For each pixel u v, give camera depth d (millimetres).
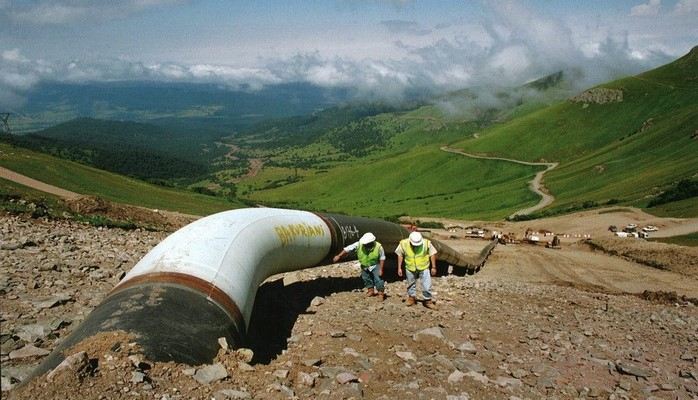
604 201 117625
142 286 8156
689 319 18172
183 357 6828
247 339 9609
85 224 24031
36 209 23391
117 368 6008
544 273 38531
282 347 9523
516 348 11219
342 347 9625
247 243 10383
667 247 46875
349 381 7449
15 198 25641
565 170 191750
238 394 6172
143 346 6625
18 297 10906
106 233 22500
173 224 33312
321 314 12297
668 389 9250
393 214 170500
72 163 121875
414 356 9320
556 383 8953
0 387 5879
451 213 159875
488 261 43781
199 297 8180
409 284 14383
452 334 11703
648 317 17469
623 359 11211
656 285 35344
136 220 31000
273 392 6566
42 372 5969
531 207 147000
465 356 9961
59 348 6707
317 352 9148
